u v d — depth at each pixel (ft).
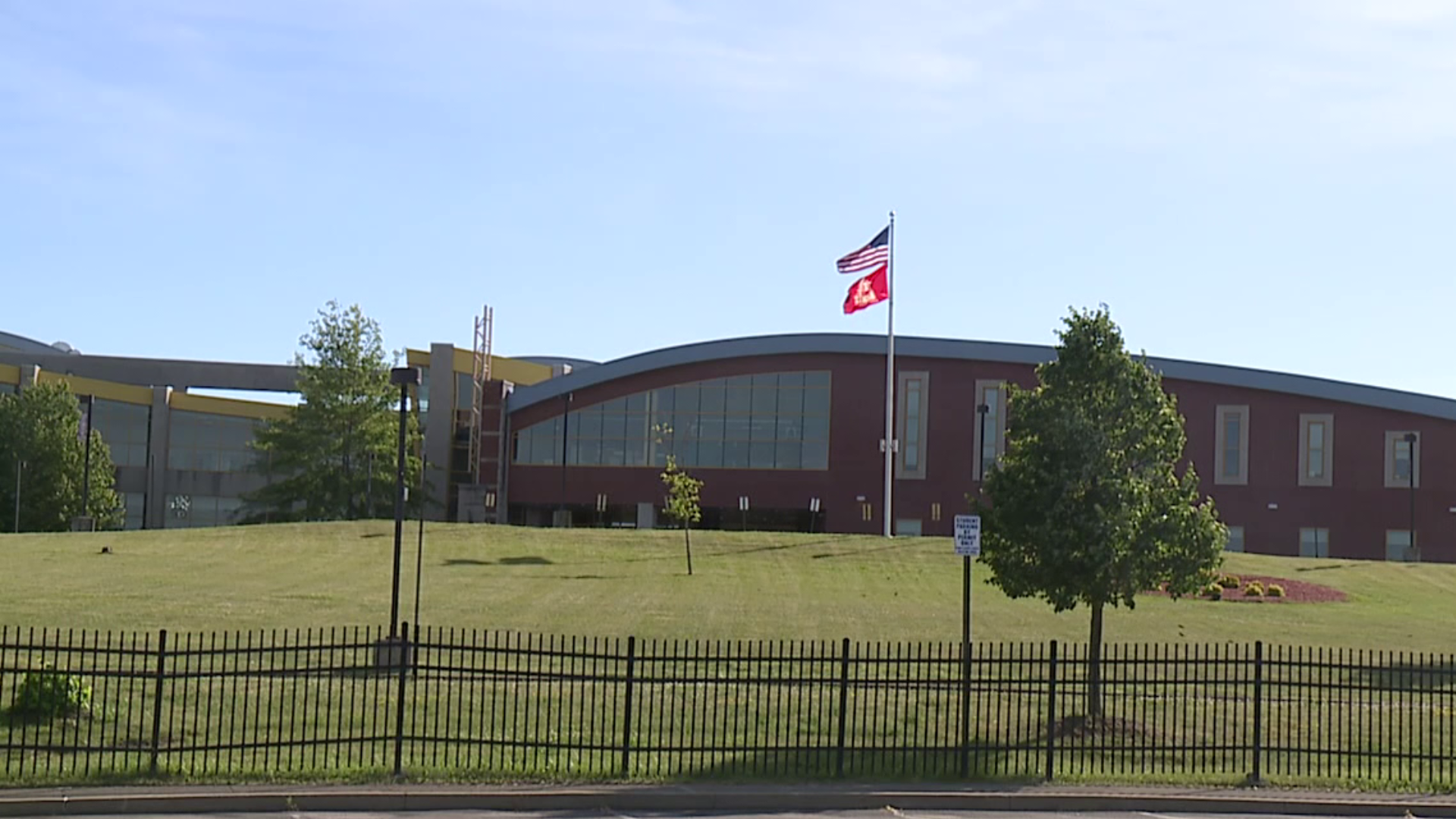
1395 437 247.50
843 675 51.39
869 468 258.98
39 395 228.43
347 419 254.68
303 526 190.49
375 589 123.54
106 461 239.30
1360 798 49.55
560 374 329.72
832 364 262.88
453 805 45.06
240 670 57.16
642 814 45.21
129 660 72.18
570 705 53.01
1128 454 63.82
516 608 110.42
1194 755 54.39
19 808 42.06
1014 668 83.25
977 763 53.11
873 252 203.51
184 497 297.12
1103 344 63.82
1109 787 49.73
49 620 92.07
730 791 47.09
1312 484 248.32
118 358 313.94
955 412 257.14
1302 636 109.40
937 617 111.24
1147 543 62.23
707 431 268.41
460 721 54.03
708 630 97.60
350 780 46.70
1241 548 248.93
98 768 46.50
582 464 275.39
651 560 160.66
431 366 295.07
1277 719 61.82
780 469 263.70
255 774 46.65
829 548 176.14
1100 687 63.31
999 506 63.82
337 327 256.32
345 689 64.64
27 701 54.60
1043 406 63.46
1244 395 251.60
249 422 306.76
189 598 110.32
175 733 53.98
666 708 62.64
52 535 175.83
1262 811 48.47
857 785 48.75
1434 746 61.77
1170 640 102.53
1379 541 246.27
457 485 292.40
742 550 172.86
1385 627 119.65
